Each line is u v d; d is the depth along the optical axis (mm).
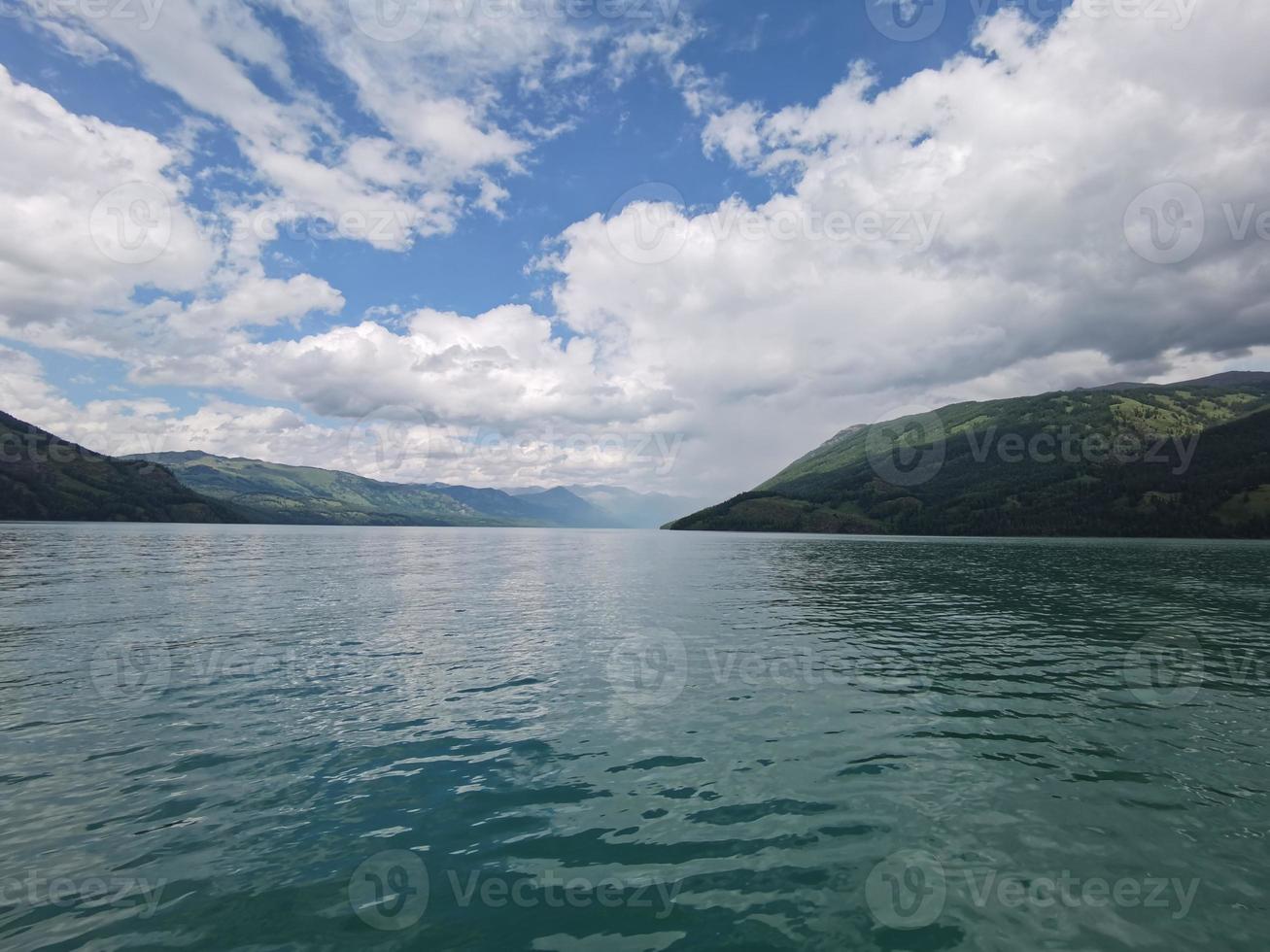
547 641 26531
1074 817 10703
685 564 77125
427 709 16859
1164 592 46688
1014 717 16359
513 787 11945
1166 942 7402
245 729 15188
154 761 13109
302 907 8086
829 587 50219
